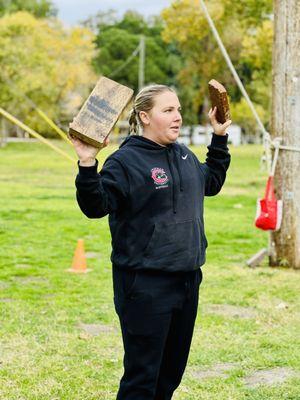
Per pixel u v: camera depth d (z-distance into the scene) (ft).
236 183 84.28
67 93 191.01
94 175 11.27
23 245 37.96
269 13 131.85
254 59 136.67
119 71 298.56
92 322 22.58
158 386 13.24
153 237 12.10
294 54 30.50
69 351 19.49
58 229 44.06
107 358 18.93
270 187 29.30
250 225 47.42
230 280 29.04
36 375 17.56
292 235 31.42
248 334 21.27
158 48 305.12
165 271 12.14
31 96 167.94
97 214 11.63
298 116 30.71
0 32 166.40
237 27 149.18
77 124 11.16
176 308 12.44
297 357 19.11
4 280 29.14
